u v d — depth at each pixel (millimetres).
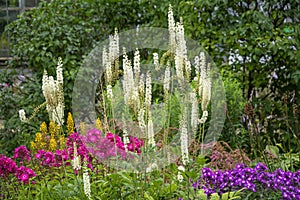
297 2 6055
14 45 6555
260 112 5875
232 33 5781
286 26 6145
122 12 7066
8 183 3850
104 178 3787
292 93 6051
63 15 6621
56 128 3432
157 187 3420
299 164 4586
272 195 3430
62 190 3516
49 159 3852
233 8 6117
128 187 3535
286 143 5770
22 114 3295
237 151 4562
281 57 5988
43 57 6238
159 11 6746
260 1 6059
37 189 3787
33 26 6531
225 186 3449
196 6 6066
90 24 6906
